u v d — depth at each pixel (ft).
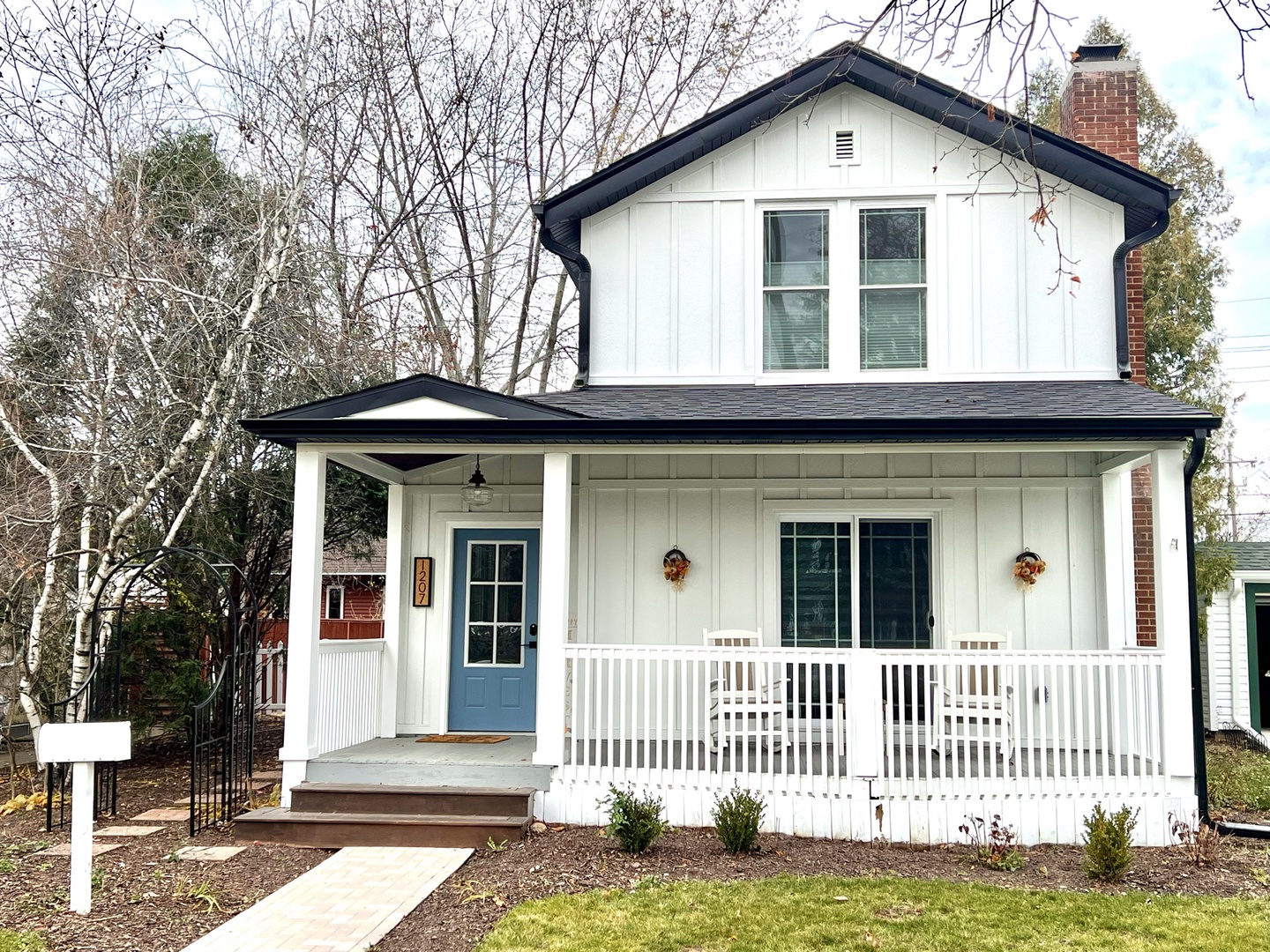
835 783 27.17
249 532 43.32
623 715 28.25
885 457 33.58
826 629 33.58
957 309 35.06
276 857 25.09
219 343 39.96
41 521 33.88
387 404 28.89
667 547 34.04
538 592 35.58
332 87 56.08
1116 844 23.13
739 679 32.89
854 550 33.73
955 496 33.22
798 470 33.86
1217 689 51.16
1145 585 38.52
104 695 35.22
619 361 36.22
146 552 33.27
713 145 36.14
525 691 35.29
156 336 40.19
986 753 31.37
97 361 38.70
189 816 29.50
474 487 33.24
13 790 33.58
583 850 25.36
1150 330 65.92
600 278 36.63
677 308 36.22
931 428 27.53
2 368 37.45
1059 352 34.55
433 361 61.52
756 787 27.58
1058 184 34.99
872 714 27.37
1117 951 18.29
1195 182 69.92
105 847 25.95
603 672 34.12
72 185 39.52
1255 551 55.06
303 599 29.01
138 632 38.17
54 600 36.09
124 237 38.47
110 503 36.76
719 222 36.35
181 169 44.16
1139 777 27.17
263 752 42.19
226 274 40.91
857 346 35.50
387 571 35.55
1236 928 19.47
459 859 24.70
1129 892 22.09
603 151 68.54
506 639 35.58
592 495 34.45
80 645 34.63
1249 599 51.60
